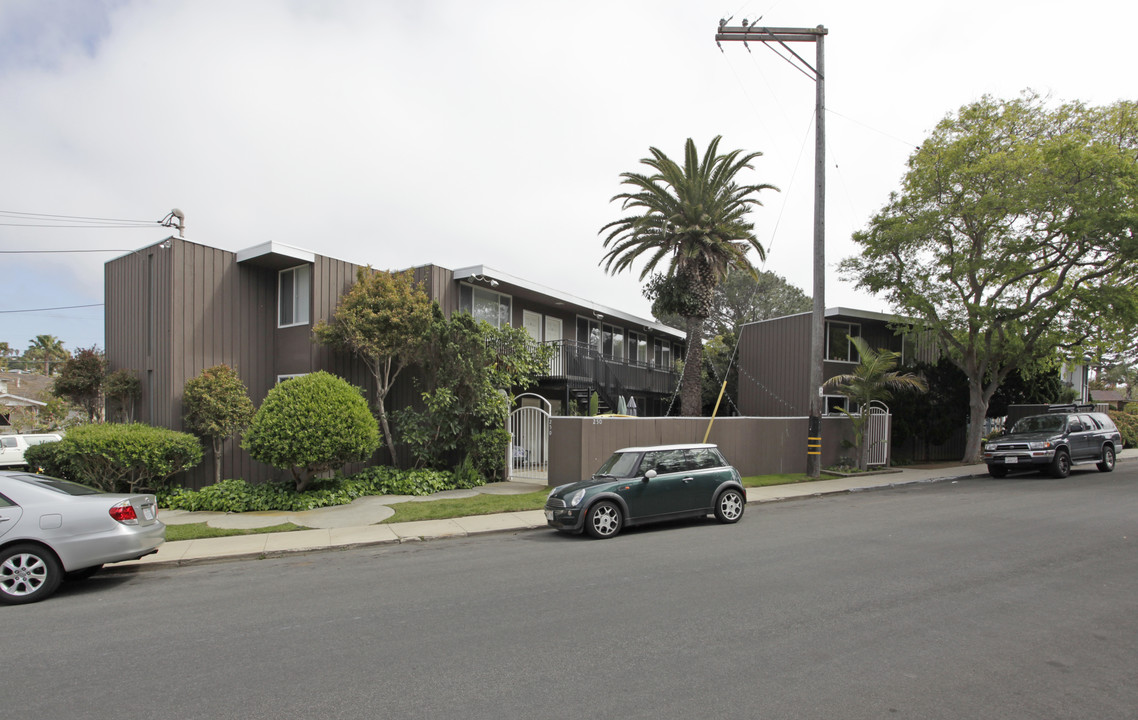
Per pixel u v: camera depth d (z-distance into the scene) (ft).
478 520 37.19
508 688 13.83
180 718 12.70
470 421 52.54
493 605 20.13
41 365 164.35
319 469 43.01
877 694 13.30
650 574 23.68
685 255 67.00
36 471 46.68
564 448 49.08
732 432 55.98
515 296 70.59
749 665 14.89
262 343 54.95
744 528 33.60
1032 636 16.70
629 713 12.55
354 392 44.73
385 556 29.07
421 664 15.29
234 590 23.20
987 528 31.78
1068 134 57.77
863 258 70.08
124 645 17.17
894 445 71.31
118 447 41.06
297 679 14.55
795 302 154.10
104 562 23.16
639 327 97.91
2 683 14.64
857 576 22.81
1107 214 53.36
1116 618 18.10
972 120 61.62
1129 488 46.50
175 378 48.44
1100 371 174.40
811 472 56.18
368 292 50.88
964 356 69.67
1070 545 27.43
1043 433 56.70
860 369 60.95
